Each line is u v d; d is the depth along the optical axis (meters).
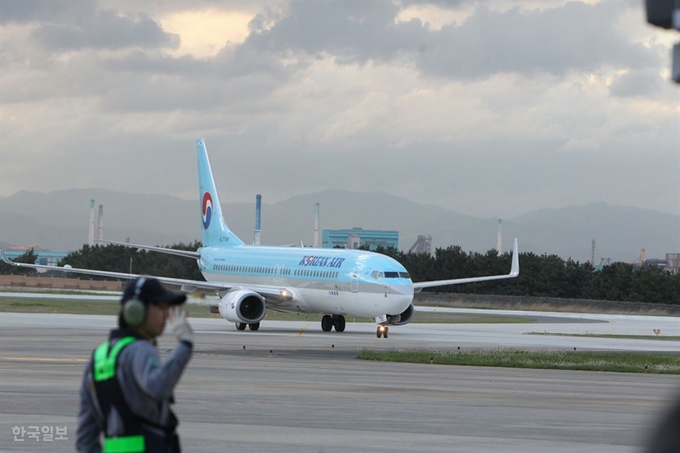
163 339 75.81
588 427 32.12
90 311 126.81
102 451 14.40
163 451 13.77
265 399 37.72
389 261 90.88
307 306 98.00
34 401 35.41
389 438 28.70
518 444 28.23
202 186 125.69
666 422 14.33
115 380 13.49
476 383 47.16
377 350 69.19
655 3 10.70
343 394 40.28
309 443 27.42
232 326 103.88
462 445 27.78
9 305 134.75
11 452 25.22
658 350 79.00
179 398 37.41
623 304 183.50
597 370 58.16
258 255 107.94
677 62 11.01
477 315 151.00
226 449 26.17
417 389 43.28
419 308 174.75
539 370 57.00
